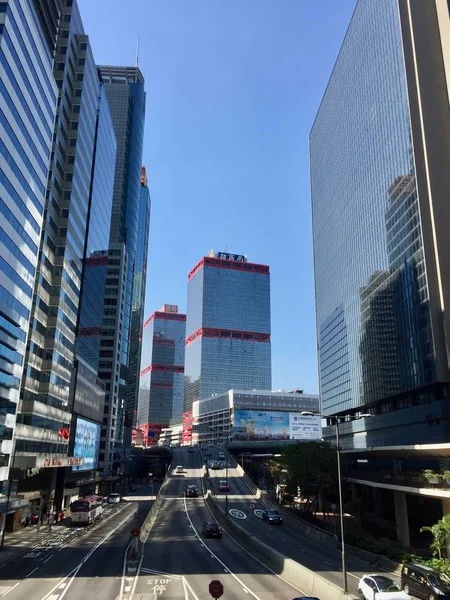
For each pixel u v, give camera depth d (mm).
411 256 79938
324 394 143500
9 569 35219
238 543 48438
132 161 192750
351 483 76750
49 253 78938
